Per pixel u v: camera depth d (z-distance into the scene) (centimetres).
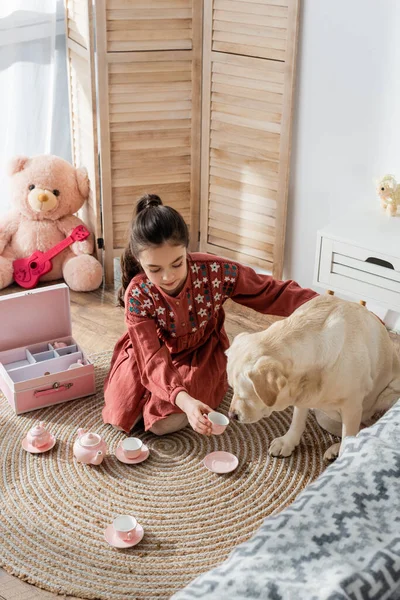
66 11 297
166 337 219
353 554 106
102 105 281
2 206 326
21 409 226
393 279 223
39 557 173
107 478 201
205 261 212
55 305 248
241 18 267
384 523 114
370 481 121
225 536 181
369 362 188
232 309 294
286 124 270
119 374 224
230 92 280
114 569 170
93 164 295
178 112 291
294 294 215
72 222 309
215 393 227
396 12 236
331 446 209
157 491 196
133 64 279
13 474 201
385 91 247
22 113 312
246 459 209
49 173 297
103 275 320
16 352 246
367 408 208
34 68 305
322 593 97
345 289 236
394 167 255
